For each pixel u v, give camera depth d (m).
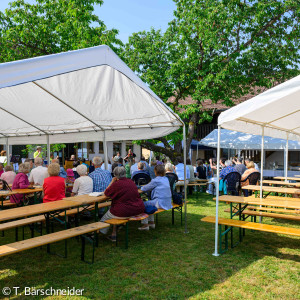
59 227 6.23
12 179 7.16
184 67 10.91
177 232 6.01
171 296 3.34
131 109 7.05
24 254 4.67
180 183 9.64
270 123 6.06
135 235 5.80
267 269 4.12
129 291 3.47
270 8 10.21
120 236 5.73
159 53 11.86
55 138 10.52
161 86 11.30
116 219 5.01
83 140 9.82
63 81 5.79
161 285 3.62
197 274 3.95
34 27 12.78
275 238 5.67
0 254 3.20
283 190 6.59
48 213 4.92
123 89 6.01
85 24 10.75
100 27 10.95
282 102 4.57
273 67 11.49
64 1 11.80
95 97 6.65
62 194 5.47
